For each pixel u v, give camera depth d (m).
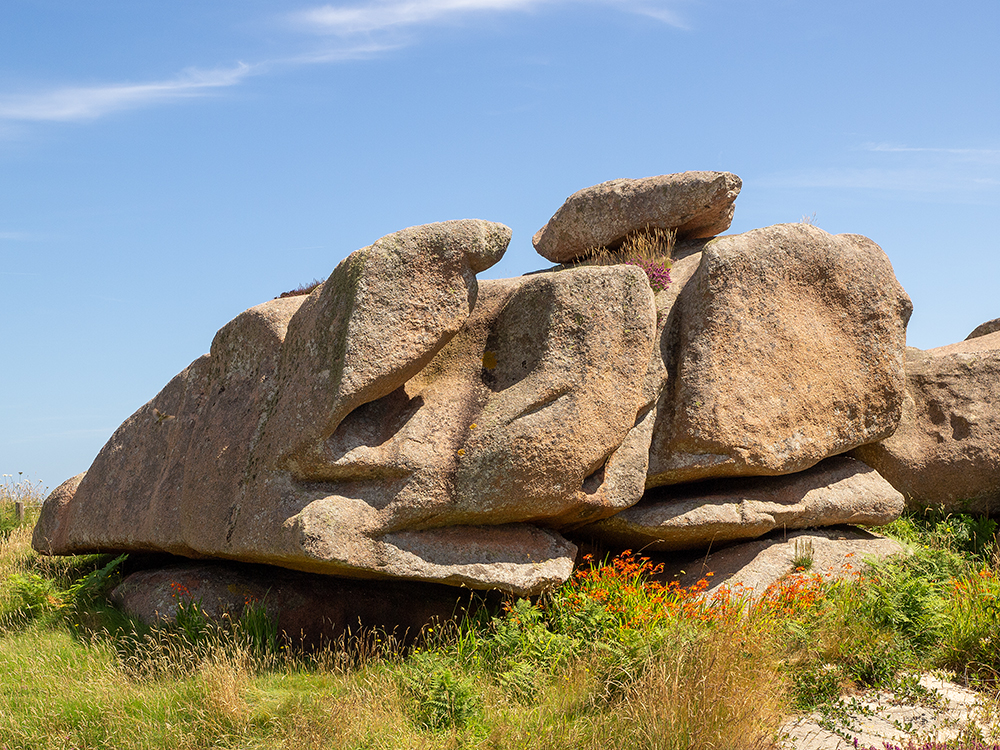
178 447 8.92
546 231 11.66
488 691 6.22
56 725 6.00
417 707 5.97
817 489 9.32
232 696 6.01
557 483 7.39
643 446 8.19
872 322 9.66
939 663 6.76
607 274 7.78
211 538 7.86
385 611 7.94
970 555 9.84
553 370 7.49
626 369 7.74
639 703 5.57
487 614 7.52
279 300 8.87
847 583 8.00
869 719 5.83
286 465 7.34
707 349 8.69
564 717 5.70
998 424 10.41
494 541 7.52
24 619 8.48
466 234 7.45
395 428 7.52
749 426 8.65
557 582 7.53
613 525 8.55
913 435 10.76
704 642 6.04
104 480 10.09
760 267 9.05
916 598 7.17
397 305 7.23
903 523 10.44
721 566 8.73
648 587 7.98
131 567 10.09
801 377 9.12
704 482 9.16
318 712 5.89
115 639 7.56
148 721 5.92
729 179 10.28
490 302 8.28
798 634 6.67
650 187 10.60
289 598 7.91
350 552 6.94
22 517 13.88
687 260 10.17
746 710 5.42
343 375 7.02
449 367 8.00
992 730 5.42
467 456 7.31
